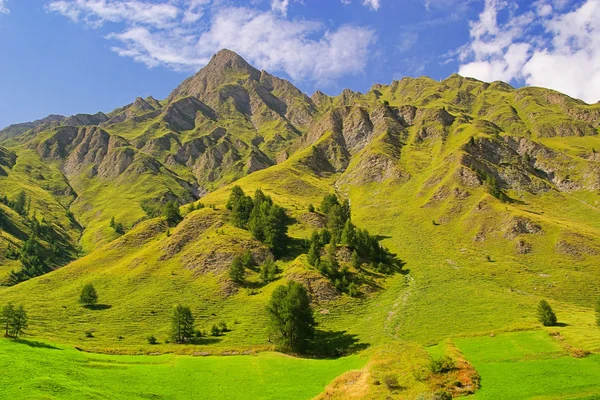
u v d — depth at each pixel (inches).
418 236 6727.4
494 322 3636.8
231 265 5349.4
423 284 4980.3
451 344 3107.8
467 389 2218.3
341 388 2544.3
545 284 4793.3
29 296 5142.7
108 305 4842.5
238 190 7637.8
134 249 6638.8
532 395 2047.2
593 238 5880.9
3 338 3390.7
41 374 2625.5
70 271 5969.5
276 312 3833.7
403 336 3656.5
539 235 6028.5
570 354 2544.3
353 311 4503.0
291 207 7810.0
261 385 2792.8
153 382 2829.7
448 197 7780.5
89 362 3157.0
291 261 5762.8
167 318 4495.6
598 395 1945.1
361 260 5639.8
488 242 6200.8
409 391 2293.3
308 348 3688.5
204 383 2834.6
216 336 4008.4
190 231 6569.9
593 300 4402.1
